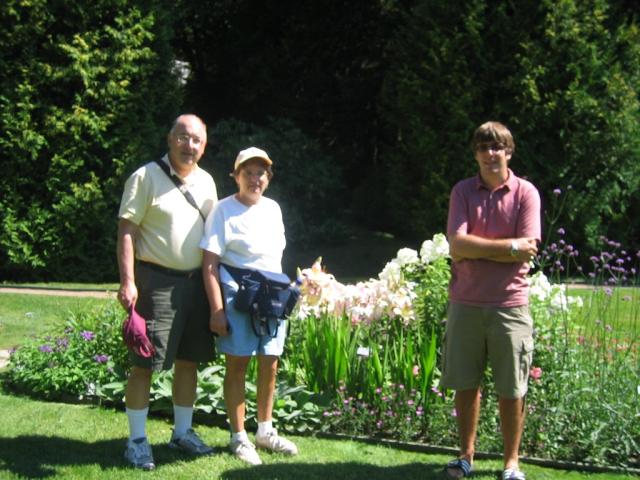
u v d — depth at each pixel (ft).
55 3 36.86
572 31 37.09
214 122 55.31
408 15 41.37
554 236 38.96
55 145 37.73
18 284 37.47
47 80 37.11
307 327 17.65
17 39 36.55
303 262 44.21
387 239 49.21
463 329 13.30
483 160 13.15
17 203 37.68
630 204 39.88
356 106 53.36
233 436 14.48
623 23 39.24
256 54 53.36
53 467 13.61
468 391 13.61
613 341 17.76
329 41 53.31
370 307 17.90
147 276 13.96
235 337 14.03
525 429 15.14
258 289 13.89
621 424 14.85
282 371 17.65
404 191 41.34
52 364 18.49
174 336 13.99
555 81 37.76
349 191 54.60
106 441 15.23
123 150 38.88
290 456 14.62
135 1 38.78
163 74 40.68
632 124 37.81
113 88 37.99
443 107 38.63
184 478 13.29
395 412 16.10
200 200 14.40
